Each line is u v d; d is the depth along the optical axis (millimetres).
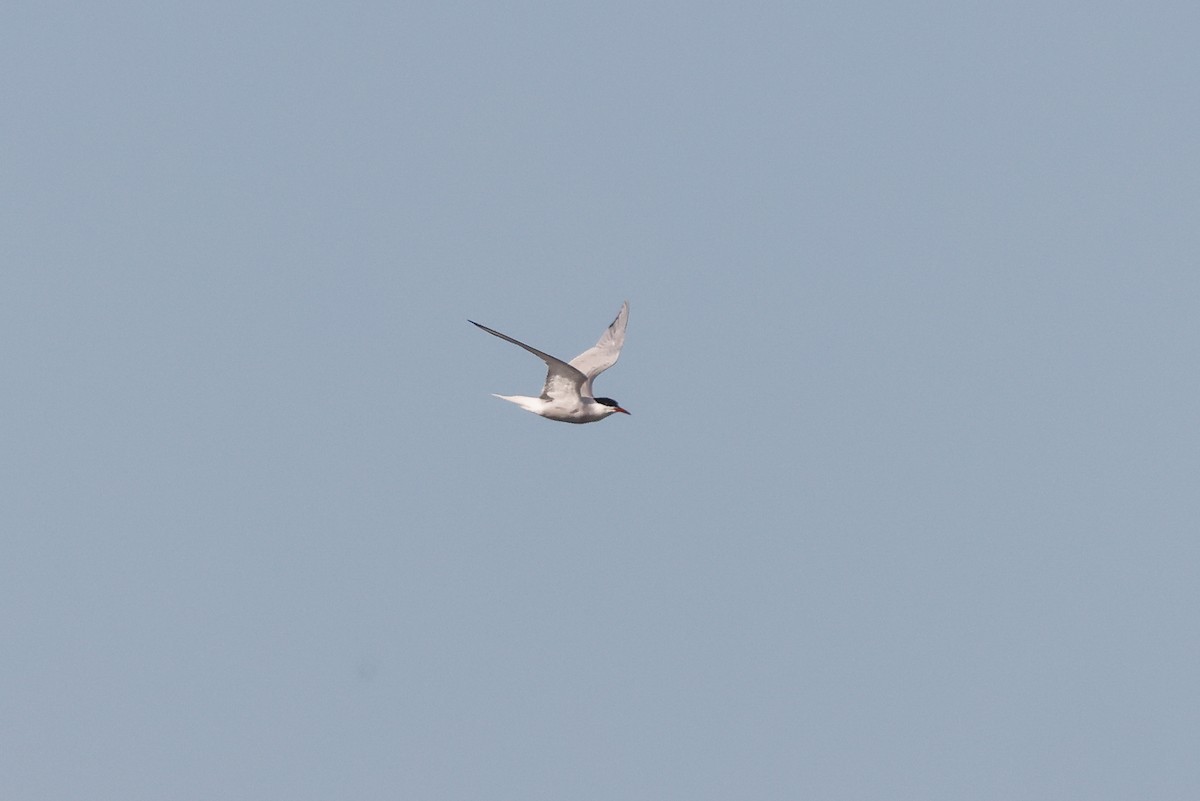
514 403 23406
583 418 23453
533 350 20609
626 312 25250
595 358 24875
